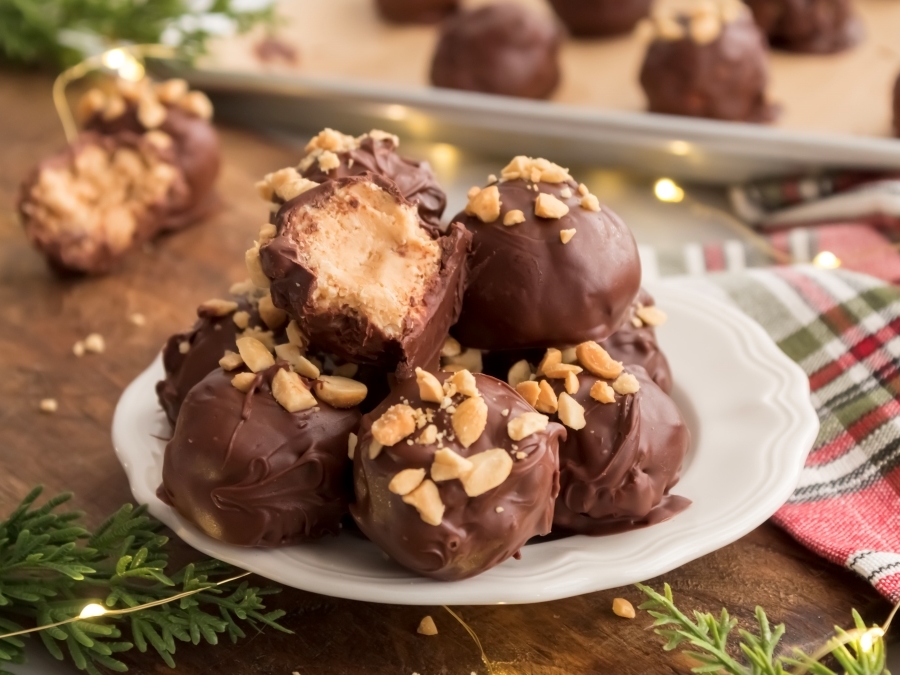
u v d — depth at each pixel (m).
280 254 0.30
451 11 0.66
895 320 0.38
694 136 0.51
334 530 0.31
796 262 0.47
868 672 0.28
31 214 0.46
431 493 0.28
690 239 0.51
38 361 0.42
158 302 0.45
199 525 0.31
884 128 0.54
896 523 0.34
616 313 0.32
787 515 0.34
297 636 0.31
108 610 0.31
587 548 0.31
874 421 0.36
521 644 0.31
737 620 0.31
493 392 0.30
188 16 0.60
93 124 0.49
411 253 0.31
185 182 0.48
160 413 0.35
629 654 0.31
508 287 0.32
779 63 0.59
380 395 0.32
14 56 0.62
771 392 0.35
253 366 0.31
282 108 0.58
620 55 0.62
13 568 0.31
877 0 0.65
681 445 0.31
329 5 0.68
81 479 0.37
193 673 0.31
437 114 0.54
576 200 0.32
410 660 0.31
